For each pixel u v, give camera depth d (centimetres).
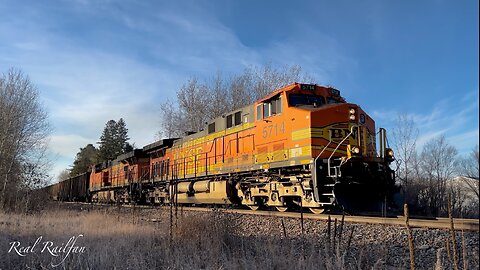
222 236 937
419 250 790
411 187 2283
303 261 687
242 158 1783
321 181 1338
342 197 1304
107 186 3684
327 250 718
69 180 5153
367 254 722
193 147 2292
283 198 1543
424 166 3075
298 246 866
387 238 909
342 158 1331
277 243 848
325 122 1409
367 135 1488
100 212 1870
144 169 3036
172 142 2656
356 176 1362
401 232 949
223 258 796
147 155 3077
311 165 1355
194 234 962
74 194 4784
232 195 1873
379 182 1383
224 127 1972
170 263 808
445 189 2192
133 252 898
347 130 1438
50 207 2269
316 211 1456
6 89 2969
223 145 1955
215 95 4416
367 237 938
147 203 2936
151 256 877
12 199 2164
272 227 1136
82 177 4503
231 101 4297
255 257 780
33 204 2152
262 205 1764
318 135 1391
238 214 1434
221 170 1950
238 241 949
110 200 3450
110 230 1215
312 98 1554
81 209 2402
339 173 1299
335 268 656
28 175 2292
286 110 1512
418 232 942
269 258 744
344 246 820
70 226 1373
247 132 1767
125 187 3244
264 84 4200
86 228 1278
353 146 1371
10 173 2338
